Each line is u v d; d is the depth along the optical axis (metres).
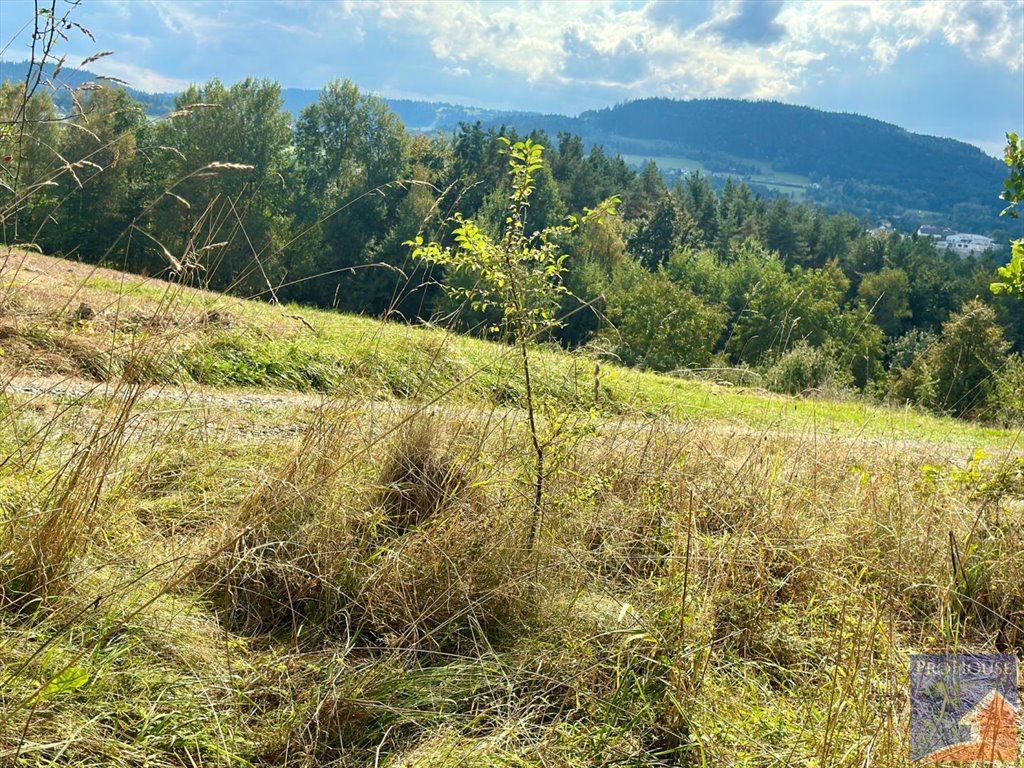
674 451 5.05
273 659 3.09
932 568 4.32
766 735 2.98
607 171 106.19
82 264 15.18
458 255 4.24
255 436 5.47
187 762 2.44
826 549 4.26
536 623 3.54
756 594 3.75
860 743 2.81
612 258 58.22
